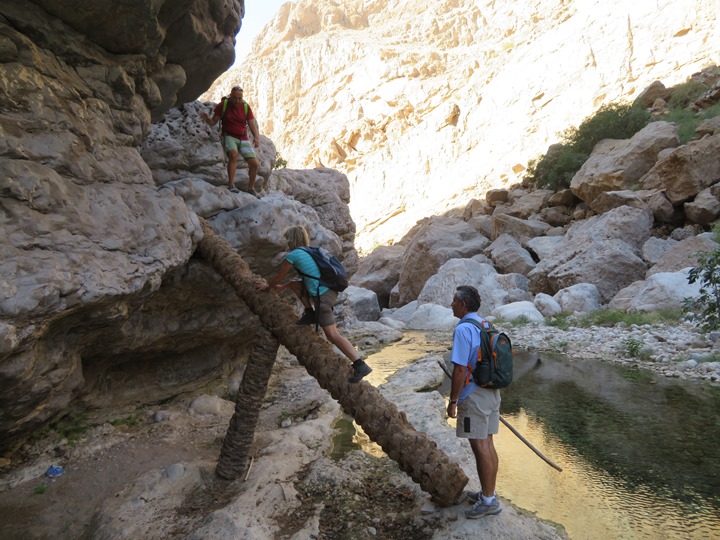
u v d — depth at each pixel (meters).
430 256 21.81
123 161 4.27
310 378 7.36
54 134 3.54
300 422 5.99
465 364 3.59
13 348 2.86
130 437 5.16
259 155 7.79
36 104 3.44
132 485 4.18
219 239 5.11
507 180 32.31
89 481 4.32
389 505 4.06
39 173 3.32
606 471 4.55
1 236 3.02
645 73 30.67
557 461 4.79
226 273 4.82
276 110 65.81
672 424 5.70
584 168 20.31
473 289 3.85
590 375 8.13
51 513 3.88
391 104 50.97
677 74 28.50
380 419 3.91
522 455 4.94
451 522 3.62
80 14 3.73
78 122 3.79
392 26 69.44
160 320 5.35
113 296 3.48
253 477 4.30
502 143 37.06
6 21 3.36
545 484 4.32
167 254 4.17
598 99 32.09
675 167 16.17
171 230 4.34
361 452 5.04
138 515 3.76
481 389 3.66
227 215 5.51
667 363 8.56
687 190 15.69
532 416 6.12
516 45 44.59
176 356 6.14
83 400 5.09
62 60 3.81
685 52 29.52
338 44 62.28
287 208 6.61
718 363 7.92
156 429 5.37
